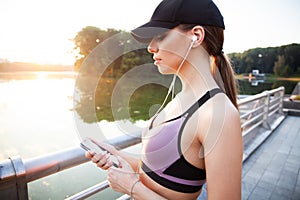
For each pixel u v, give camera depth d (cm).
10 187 67
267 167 292
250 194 230
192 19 61
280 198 224
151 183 69
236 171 54
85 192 95
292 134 441
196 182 65
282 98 613
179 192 65
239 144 56
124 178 71
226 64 73
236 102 74
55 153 79
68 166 80
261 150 353
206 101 60
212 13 64
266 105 450
